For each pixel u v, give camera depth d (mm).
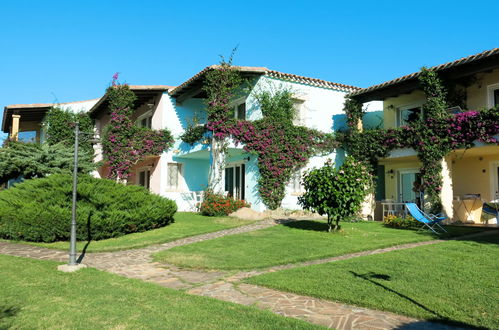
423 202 13680
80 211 10281
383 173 18578
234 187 17906
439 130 13141
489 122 11859
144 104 21656
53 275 6535
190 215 15641
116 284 5867
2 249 9484
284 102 16031
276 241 9477
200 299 5000
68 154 18141
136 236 10836
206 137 16469
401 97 17031
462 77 13859
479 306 4523
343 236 10250
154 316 4332
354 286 5434
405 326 4074
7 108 21359
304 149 16312
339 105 18078
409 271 6207
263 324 4047
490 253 7527
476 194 14609
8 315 4477
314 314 4504
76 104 23062
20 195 11266
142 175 21672
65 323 4164
